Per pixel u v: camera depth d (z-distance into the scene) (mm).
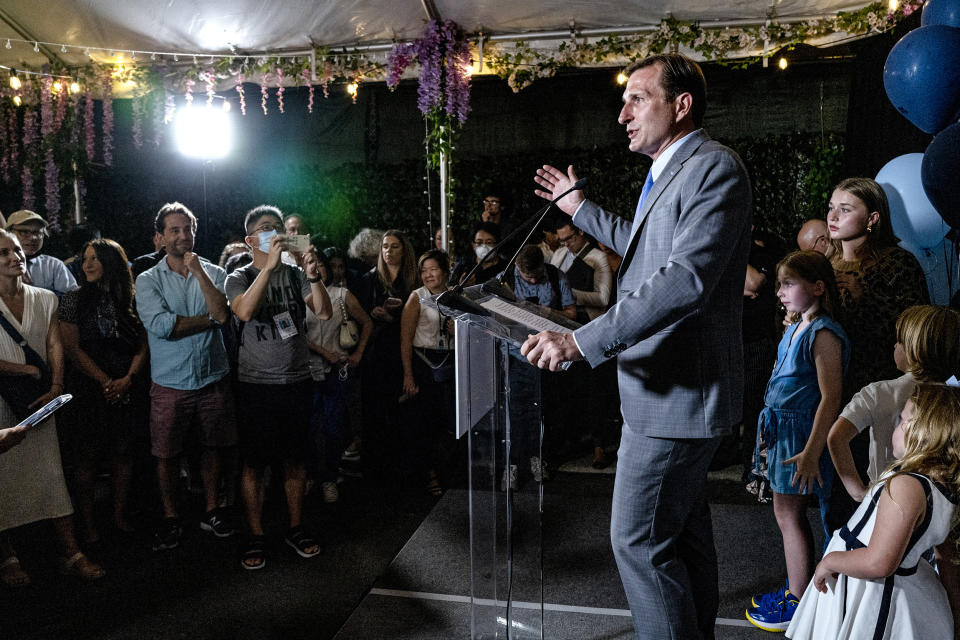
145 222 8094
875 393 2262
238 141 8156
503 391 2447
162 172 8062
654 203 1910
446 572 3182
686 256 1725
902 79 2793
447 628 2703
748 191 1850
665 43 4602
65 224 6594
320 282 3309
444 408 4266
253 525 3348
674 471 1925
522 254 4277
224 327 3887
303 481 3449
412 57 4832
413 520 3814
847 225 2857
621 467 1997
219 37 4863
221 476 4008
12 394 2980
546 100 7785
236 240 6449
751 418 4086
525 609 2639
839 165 7145
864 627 1718
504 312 1871
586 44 4793
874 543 1682
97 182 7953
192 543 3549
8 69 5133
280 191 8227
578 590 2984
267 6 4473
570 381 4785
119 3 4410
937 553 1803
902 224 3398
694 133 1942
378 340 4430
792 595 2641
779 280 2551
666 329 1894
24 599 2992
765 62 4832
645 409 1923
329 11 4539
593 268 4902
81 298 3502
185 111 6949
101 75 5176
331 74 5078
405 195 8102
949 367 1918
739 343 1979
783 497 2512
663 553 1994
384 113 8070
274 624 2758
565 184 2477
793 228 7320
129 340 3574
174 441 3500
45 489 3090
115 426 3553
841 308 2660
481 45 4840
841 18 4430
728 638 2594
